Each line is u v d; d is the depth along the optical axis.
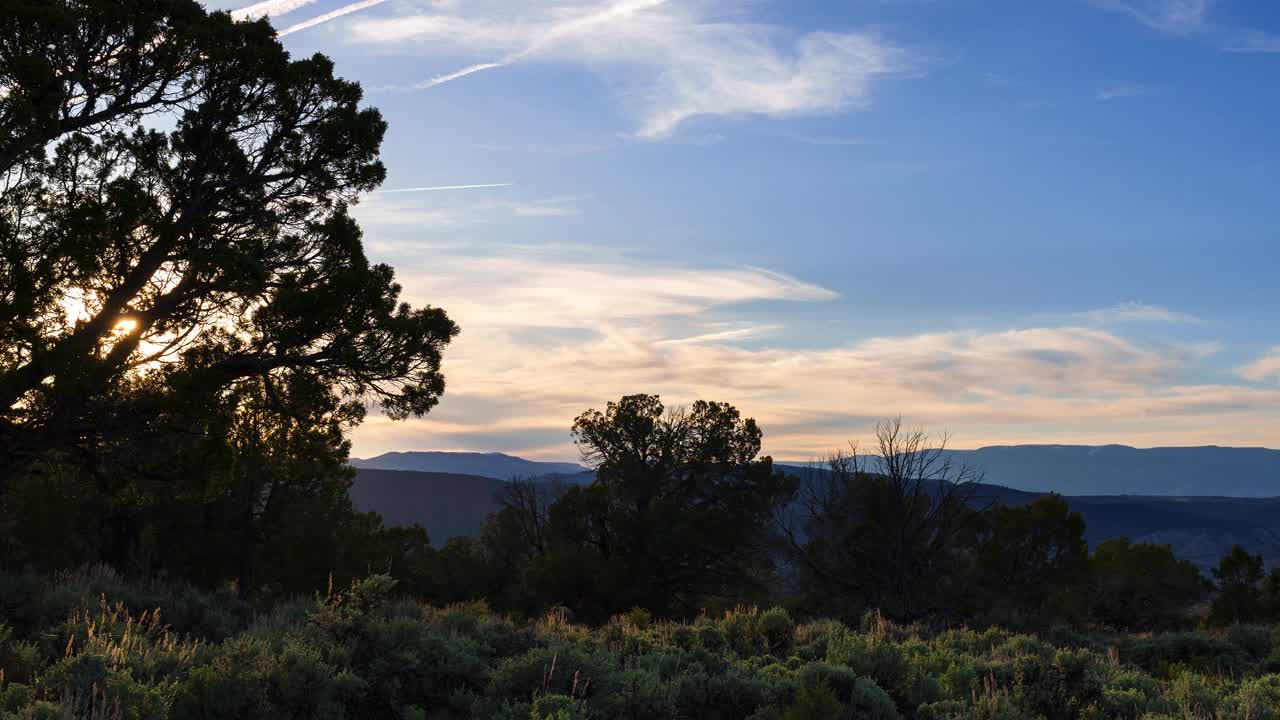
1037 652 14.85
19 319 16.80
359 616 10.64
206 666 8.34
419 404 21.73
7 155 17.00
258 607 15.41
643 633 15.05
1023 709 10.54
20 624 10.60
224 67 19.94
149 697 7.12
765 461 41.16
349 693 8.73
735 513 39.62
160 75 19.61
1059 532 32.22
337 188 22.70
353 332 20.67
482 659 10.91
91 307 18.94
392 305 21.73
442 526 187.75
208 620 13.02
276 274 21.38
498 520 46.19
